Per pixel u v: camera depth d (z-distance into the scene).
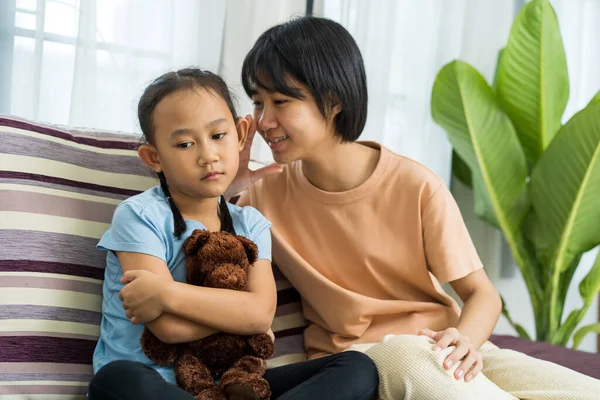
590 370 1.36
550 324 2.19
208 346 1.10
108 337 1.15
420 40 2.23
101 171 1.32
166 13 1.79
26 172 1.25
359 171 1.40
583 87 2.59
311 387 1.01
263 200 1.45
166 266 1.12
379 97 2.15
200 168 1.12
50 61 1.70
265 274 1.20
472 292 1.37
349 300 1.36
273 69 1.26
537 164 2.10
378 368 1.10
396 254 1.38
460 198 2.41
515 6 2.45
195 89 1.14
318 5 2.02
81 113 1.69
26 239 1.22
